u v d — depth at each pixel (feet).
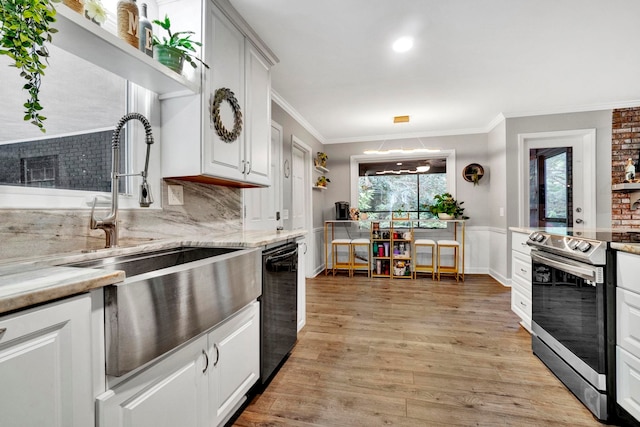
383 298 11.65
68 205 4.43
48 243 4.08
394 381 6.05
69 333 2.39
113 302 2.71
